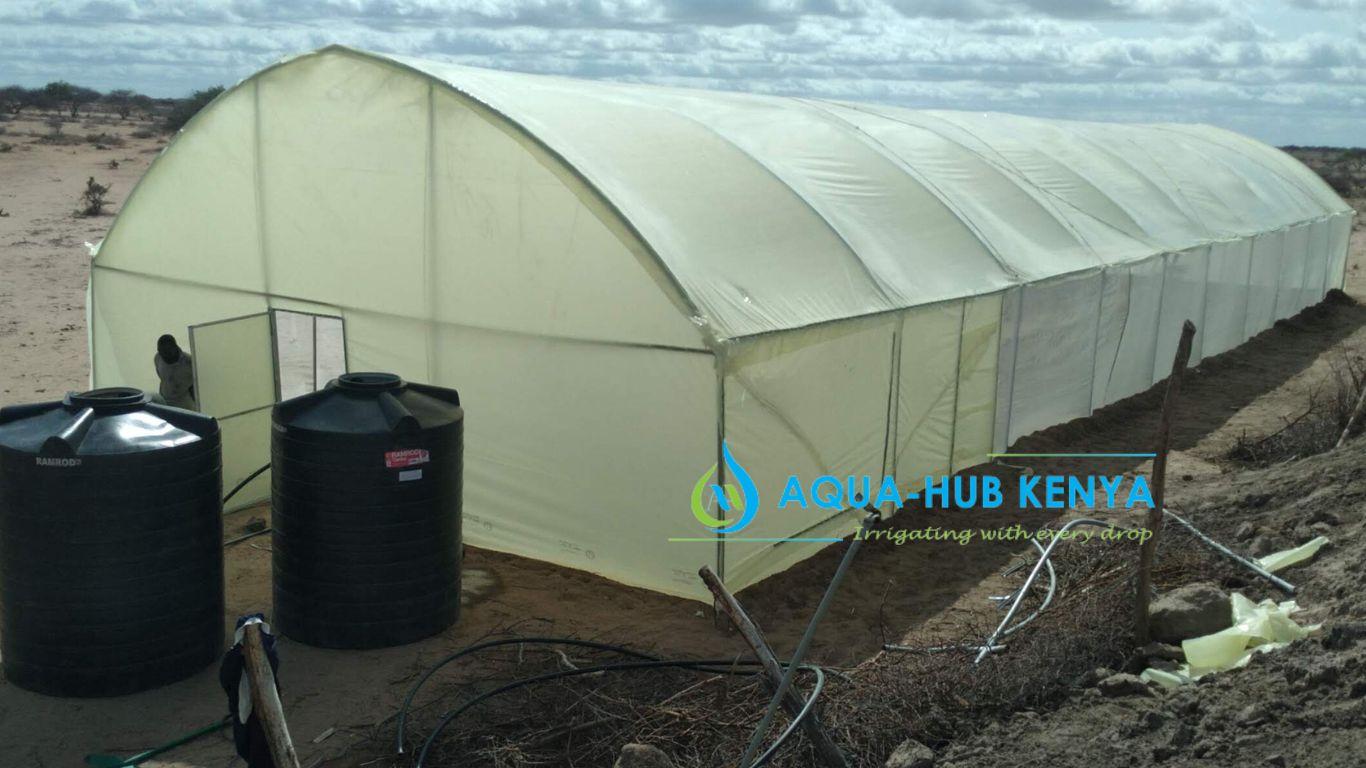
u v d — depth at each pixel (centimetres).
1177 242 1880
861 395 1138
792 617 974
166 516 826
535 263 1055
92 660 814
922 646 882
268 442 1254
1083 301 1568
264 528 1188
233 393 1199
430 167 1112
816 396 1066
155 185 1315
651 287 977
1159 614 834
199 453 844
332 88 1155
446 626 939
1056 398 1561
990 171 1664
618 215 978
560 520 1075
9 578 816
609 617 975
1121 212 1850
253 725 628
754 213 1141
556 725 762
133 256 1368
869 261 1198
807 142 1409
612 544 1039
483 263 1092
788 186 1230
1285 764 607
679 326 961
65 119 8844
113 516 804
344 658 890
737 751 709
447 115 1089
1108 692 739
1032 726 711
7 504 803
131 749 755
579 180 996
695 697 803
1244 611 837
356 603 894
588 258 1016
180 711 807
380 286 1170
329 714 797
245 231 1262
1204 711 686
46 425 817
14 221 3494
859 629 945
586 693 813
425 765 722
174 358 1169
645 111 1262
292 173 1208
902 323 1175
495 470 1115
